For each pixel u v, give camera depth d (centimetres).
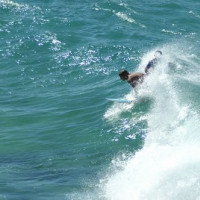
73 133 6662
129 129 6444
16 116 7431
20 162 5950
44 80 8925
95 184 5122
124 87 8031
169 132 5969
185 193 4425
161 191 4534
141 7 12925
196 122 6012
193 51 9675
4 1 12738
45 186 5216
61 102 7812
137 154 5525
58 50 10225
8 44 10575
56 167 5738
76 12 12350
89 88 8294
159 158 5138
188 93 6994
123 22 11950
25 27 11400
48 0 13062
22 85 8812
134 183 4834
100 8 12675
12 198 4962
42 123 7144
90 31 11256
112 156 5819
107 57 9756
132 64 9375
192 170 4678
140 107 6912
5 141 6612
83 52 10031
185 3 13488
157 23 12006
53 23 11619
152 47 10275
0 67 9631
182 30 11656
